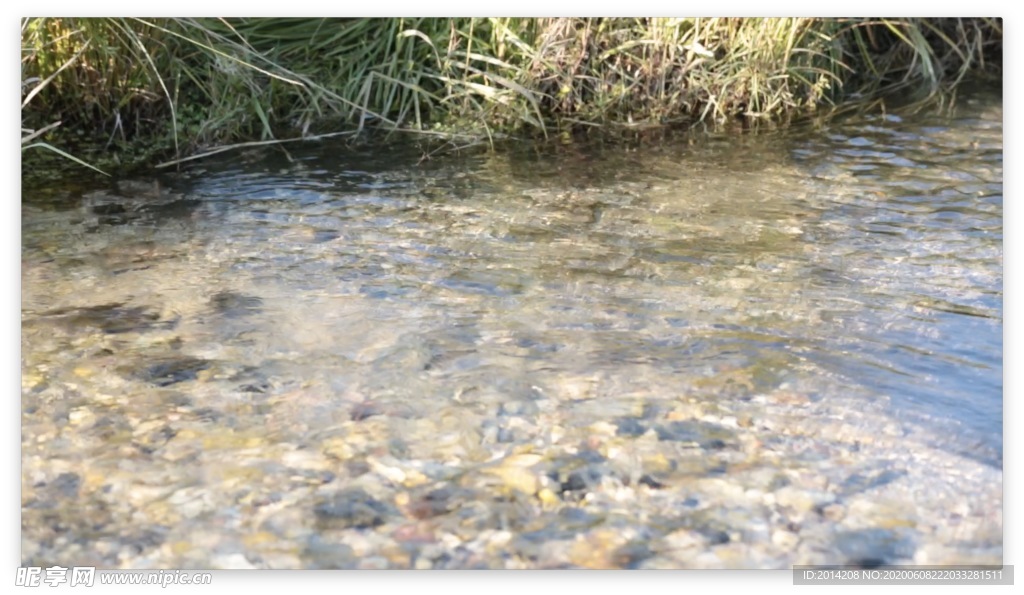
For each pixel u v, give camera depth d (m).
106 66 5.16
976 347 3.09
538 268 3.73
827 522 2.30
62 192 4.62
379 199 4.52
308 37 5.80
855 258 3.79
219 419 2.73
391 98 5.62
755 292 3.50
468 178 4.80
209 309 3.41
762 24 5.72
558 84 5.69
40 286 3.60
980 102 5.92
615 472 2.47
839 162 4.94
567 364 2.99
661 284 3.57
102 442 2.63
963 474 2.46
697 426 2.66
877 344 3.11
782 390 2.84
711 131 5.52
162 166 4.96
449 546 2.24
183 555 2.22
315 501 2.39
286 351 3.10
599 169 4.92
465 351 3.08
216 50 5.25
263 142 5.23
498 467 2.50
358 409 2.77
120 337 3.20
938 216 4.20
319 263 3.80
